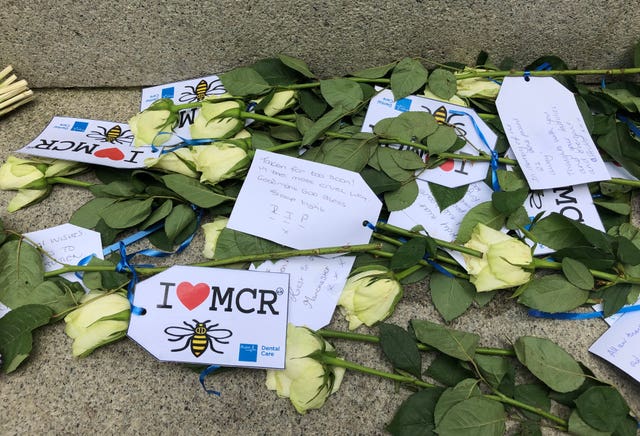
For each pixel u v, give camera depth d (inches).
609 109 39.0
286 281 31.3
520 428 28.8
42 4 37.5
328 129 37.0
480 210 33.4
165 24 39.2
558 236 33.1
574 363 29.2
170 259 34.8
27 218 36.3
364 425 29.9
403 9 38.5
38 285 31.5
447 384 29.9
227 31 39.8
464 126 37.2
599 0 38.3
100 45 40.7
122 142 37.3
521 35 41.1
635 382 31.2
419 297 33.7
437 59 43.0
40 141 37.0
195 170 35.5
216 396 30.4
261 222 33.2
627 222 35.6
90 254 33.7
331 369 30.0
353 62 42.8
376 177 34.8
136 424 29.7
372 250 32.7
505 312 33.3
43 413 29.9
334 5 37.9
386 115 37.6
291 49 41.5
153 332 29.7
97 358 31.3
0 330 29.5
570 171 34.8
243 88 37.3
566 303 31.5
